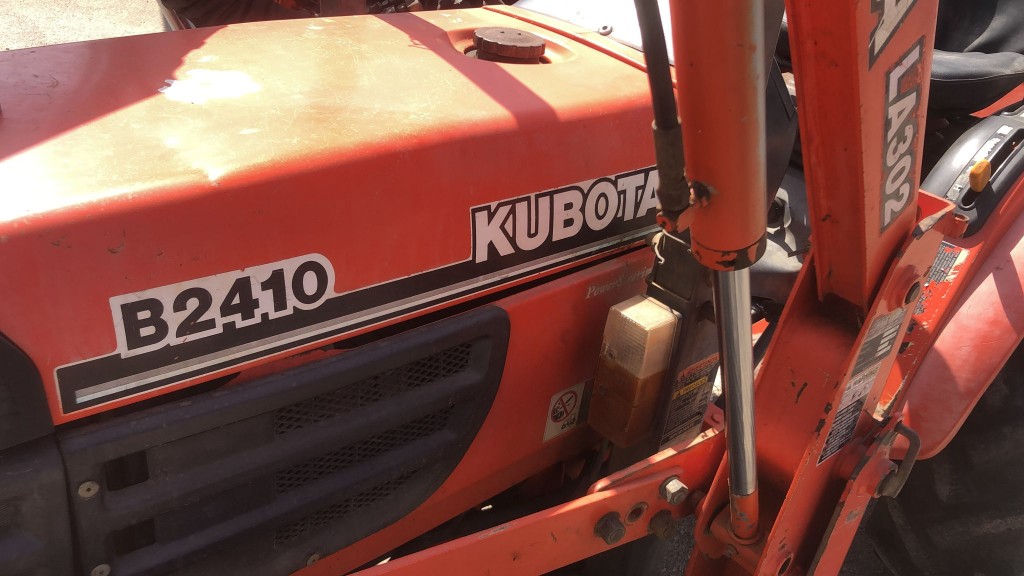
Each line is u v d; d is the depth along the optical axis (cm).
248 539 109
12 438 87
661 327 128
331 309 107
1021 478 178
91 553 96
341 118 111
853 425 129
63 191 88
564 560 128
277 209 99
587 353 141
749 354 99
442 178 112
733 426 106
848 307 119
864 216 105
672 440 146
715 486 129
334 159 103
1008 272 166
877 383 128
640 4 74
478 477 136
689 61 78
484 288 122
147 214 90
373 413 115
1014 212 171
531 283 130
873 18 89
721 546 135
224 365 100
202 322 96
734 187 84
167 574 104
